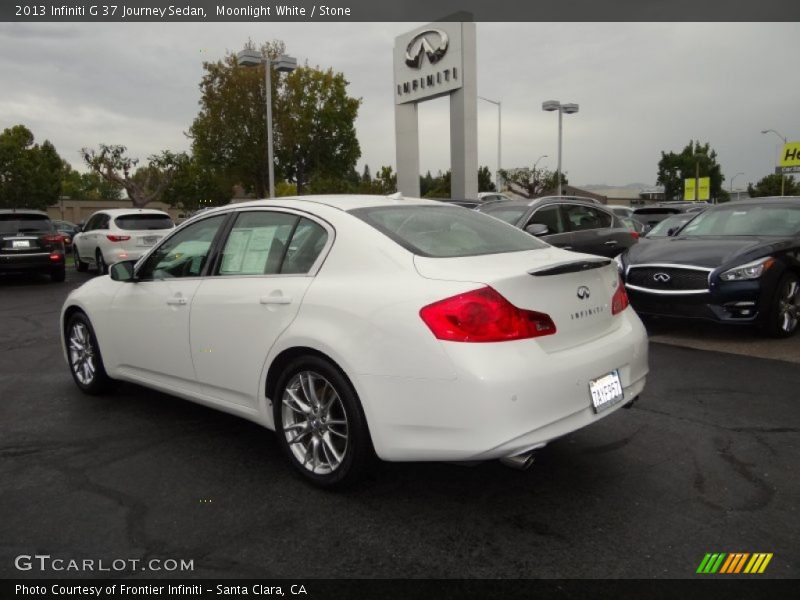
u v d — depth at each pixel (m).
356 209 3.54
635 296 7.05
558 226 8.91
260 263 3.67
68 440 4.11
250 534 2.89
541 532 2.87
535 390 2.76
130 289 4.47
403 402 2.85
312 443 3.37
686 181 64.44
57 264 14.16
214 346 3.77
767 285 6.48
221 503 3.19
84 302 4.87
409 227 3.45
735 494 3.21
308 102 37.62
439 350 2.76
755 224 7.50
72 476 3.54
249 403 3.67
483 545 2.77
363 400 2.97
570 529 2.89
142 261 4.48
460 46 24.53
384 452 2.95
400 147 27.78
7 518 3.06
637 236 10.33
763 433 4.02
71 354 5.24
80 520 3.04
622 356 3.26
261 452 3.87
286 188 39.75
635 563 2.61
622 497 3.19
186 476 3.53
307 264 3.42
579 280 3.16
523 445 2.74
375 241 3.24
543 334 2.92
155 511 3.12
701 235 7.67
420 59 26.28
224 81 35.59
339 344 3.04
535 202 8.84
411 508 3.11
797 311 6.90
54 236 14.23
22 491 3.36
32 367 6.17
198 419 4.51
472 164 25.22
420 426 2.83
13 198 42.47
